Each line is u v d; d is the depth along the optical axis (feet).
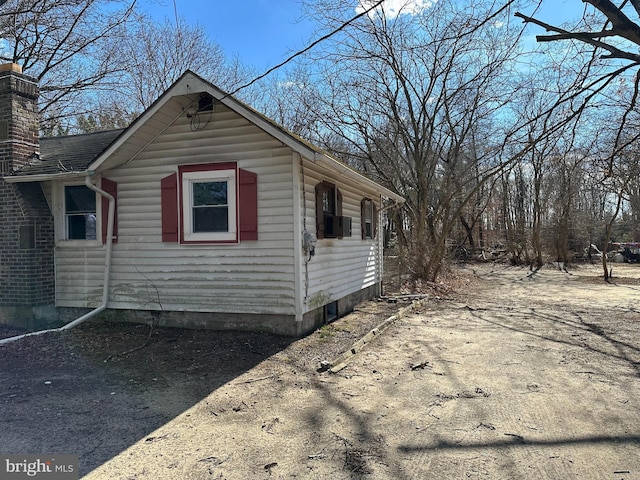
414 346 22.44
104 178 25.91
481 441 11.76
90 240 26.71
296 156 22.77
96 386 16.44
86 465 10.65
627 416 13.35
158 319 25.39
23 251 26.17
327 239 27.43
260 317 23.76
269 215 23.25
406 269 51.08
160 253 25.05
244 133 23.56
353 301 33.68
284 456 11.05
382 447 11.49
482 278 64.34
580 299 41.14
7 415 13.80
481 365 18.99
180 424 13.07
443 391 15.74
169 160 24.77
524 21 12.75
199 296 24.43
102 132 34.81
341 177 30.40
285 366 18.78
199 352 20.63
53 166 27.20
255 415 13.70
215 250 24.14
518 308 35.47
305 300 23.48
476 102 53.21
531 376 17.40
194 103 23.90
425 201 52.16
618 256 91.35
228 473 10.23
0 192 26.86
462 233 95.09
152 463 10.73
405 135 56.08
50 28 53.88
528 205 92.68
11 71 27.43
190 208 24.54
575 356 20.38
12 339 22.63
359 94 56.29
